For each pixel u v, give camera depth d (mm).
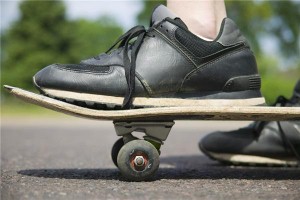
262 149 1363
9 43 16062
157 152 1098
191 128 4383
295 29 15062
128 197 981
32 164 1418
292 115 1107
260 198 983
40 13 15820
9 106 12250
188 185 1072
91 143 2439
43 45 15945
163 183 1088
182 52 1133
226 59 1145
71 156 1676
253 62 1170
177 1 1198
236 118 1140
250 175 1206
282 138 1354
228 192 1021
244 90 1156
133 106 1122
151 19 1190
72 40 16188
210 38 1195
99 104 1112
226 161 1398
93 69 1117
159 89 1126
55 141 2578
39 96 1094
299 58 15445
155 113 1089
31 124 5117
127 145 1091
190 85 1136
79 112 1093
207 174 1206
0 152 1789
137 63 1126
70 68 1113
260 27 13430
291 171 1292
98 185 1062
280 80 9375
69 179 1121
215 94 1144
